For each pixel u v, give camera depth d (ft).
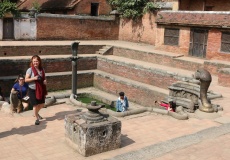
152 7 85.30
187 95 34.35
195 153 22.12
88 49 80.12
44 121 29.81
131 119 30.30
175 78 55.83
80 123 22.17
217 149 22.89
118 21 97.09
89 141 21.75
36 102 28.22
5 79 60.70
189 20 67.56
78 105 35.86
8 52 68.90
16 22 79.41
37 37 83.20
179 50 71.05
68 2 98.02
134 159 20.89
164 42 74.64
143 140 24.97
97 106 22.52
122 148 23.31
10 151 22.77
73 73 51.85
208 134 25.82
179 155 21.74
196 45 67.46
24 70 65.67
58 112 33.12
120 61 68.90
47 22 83.92
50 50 74.18
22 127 28.04
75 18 88.17
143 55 73.15
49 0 106.22
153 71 60.59
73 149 23.07
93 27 92.43
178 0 81.97
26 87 33.55
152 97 57.31
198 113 31.45
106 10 103.45
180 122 29.43
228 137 25.25
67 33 87.76
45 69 67.72
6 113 32.27
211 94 41.52
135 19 91.45
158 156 21.48
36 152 22.63
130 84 62.44
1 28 77.61
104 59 73.20
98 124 22.12
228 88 47.09
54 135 26.05
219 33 62.34
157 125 28.58
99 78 71.10
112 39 97.30
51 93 65.00
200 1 82.84
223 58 62.03
